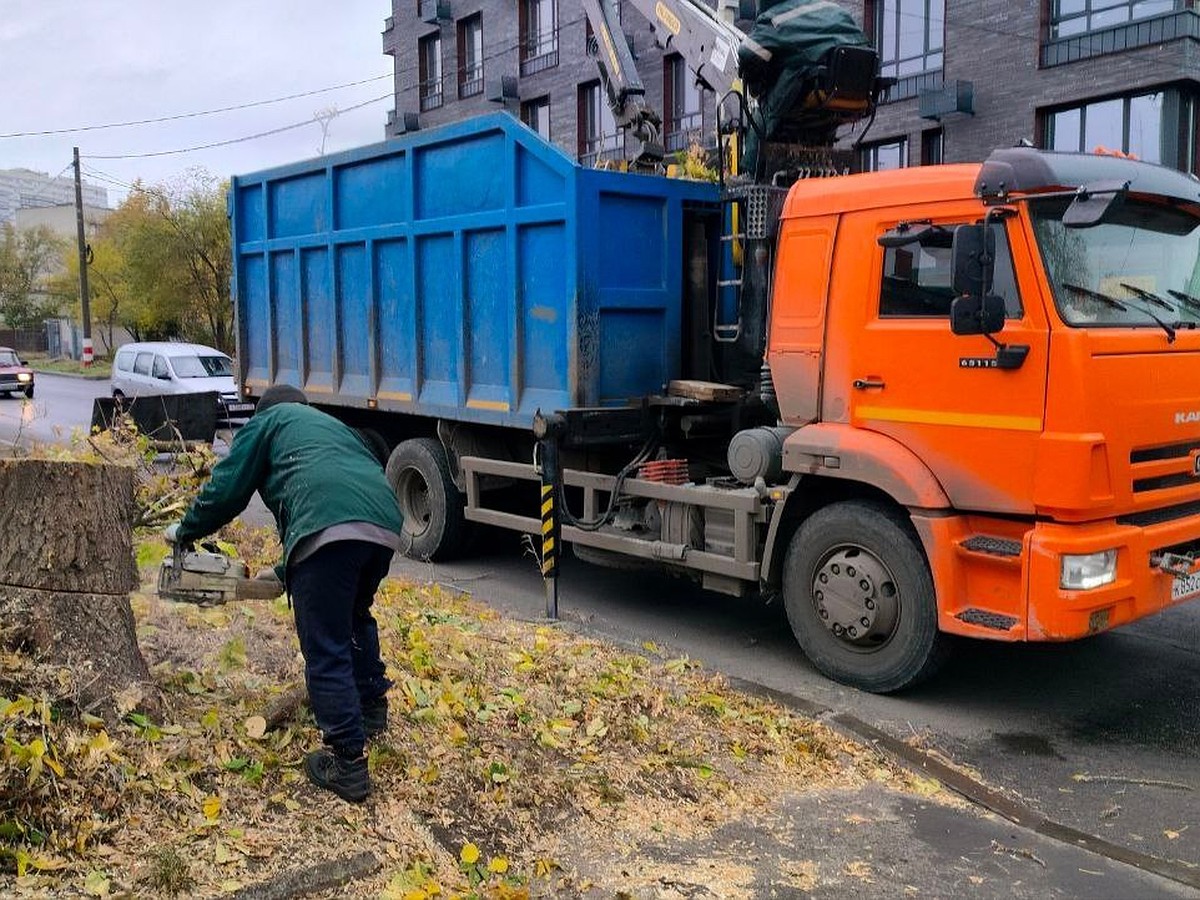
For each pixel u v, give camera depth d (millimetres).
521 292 7570
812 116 7359
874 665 5824
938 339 5453
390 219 8852
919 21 20906
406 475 9414
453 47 34344
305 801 3641
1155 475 5359
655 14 8734
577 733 4609
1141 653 6684
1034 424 5105
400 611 5785
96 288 49250
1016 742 5234
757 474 6348
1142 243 5582
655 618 7500
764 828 4023
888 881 3668
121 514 3881
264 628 5000
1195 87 17484
